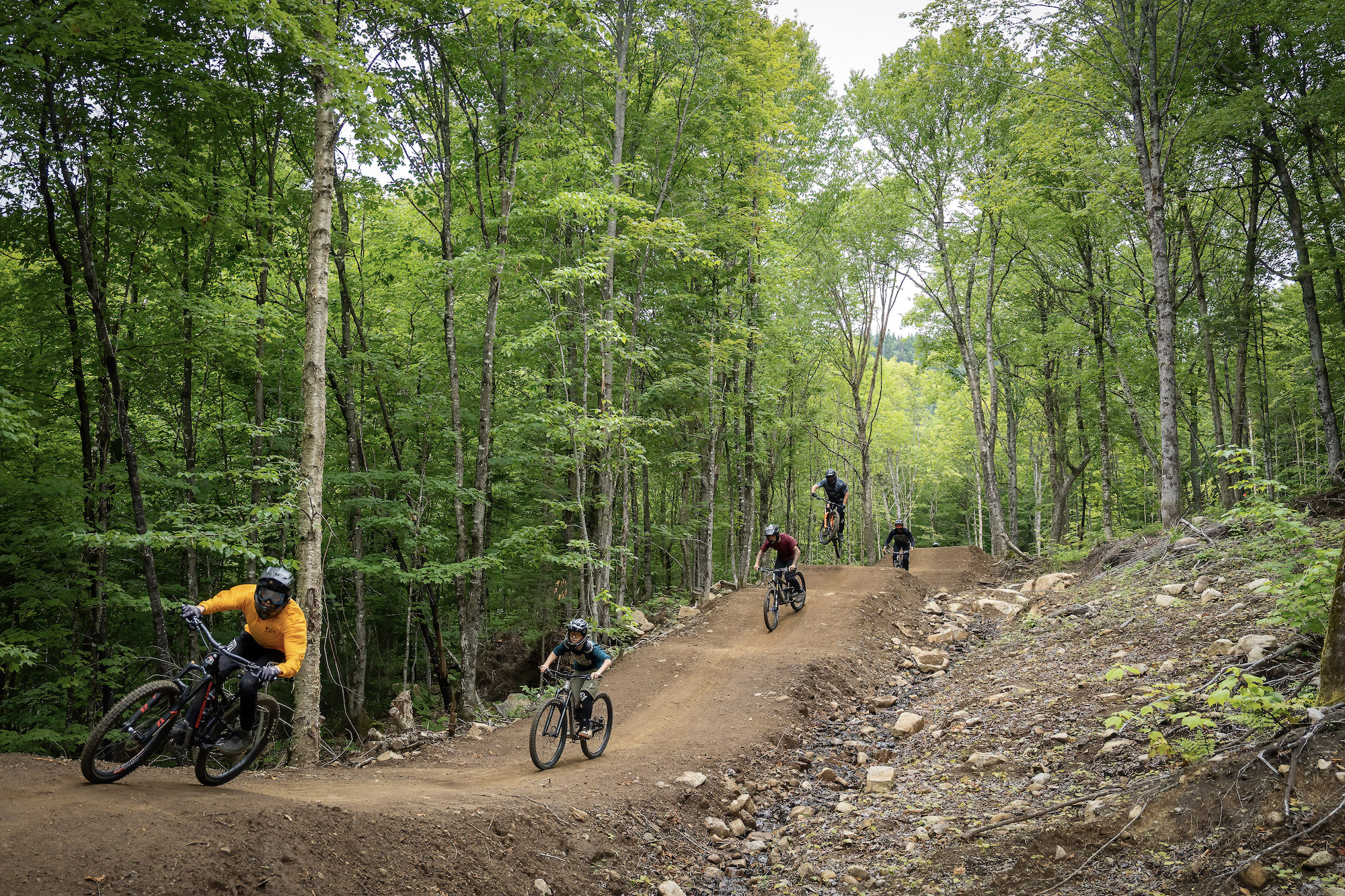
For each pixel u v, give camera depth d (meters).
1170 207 21.17
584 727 8.78
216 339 12.19
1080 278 24.36
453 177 15.72
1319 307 18.91
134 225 11.52
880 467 50.56
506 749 9.82
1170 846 4.70
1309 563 7.26
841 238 25.77
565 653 9.02
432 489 14.91
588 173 14.35
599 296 17.36
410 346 18.39
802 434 31.94
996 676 10.48
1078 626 11.16
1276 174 18.02
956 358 30.58
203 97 10.94
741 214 18.31
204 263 13.96
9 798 4.68
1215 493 23.50
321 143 10.24
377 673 20.22
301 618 5.83
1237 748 5.27
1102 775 6.25
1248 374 28.91
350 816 5.41
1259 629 7.96
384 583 18.91
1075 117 17.22
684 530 24.41
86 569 11.44
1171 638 8.95
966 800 6.80
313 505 9.93
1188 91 16.66
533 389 17.14
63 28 8.91
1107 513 23.67
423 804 6.23
